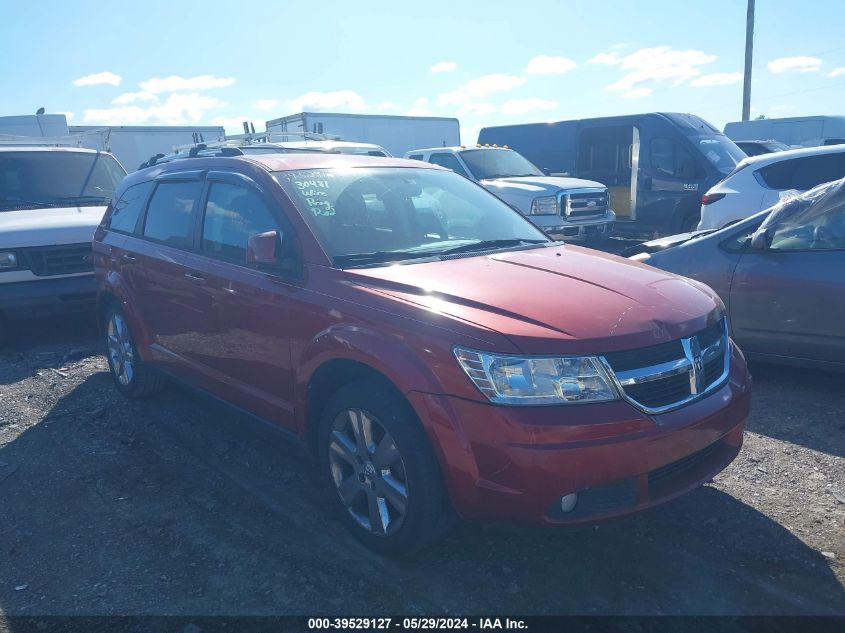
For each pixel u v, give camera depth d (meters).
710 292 3.71
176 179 5.02
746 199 9.00
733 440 3.46
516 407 2.84
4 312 6.98
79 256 7.20
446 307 3.12
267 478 4.24
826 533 3.46
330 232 3.85
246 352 4.10
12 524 3.76
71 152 8.78
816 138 21.86
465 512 3.00
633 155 13.41
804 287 5.15
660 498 3.04
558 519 2.88
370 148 10.38
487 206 4.77
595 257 4.04
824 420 4.82
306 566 3.30
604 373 2.89
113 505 3.94
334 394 3.48
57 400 5.68
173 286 4.68
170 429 5.03
